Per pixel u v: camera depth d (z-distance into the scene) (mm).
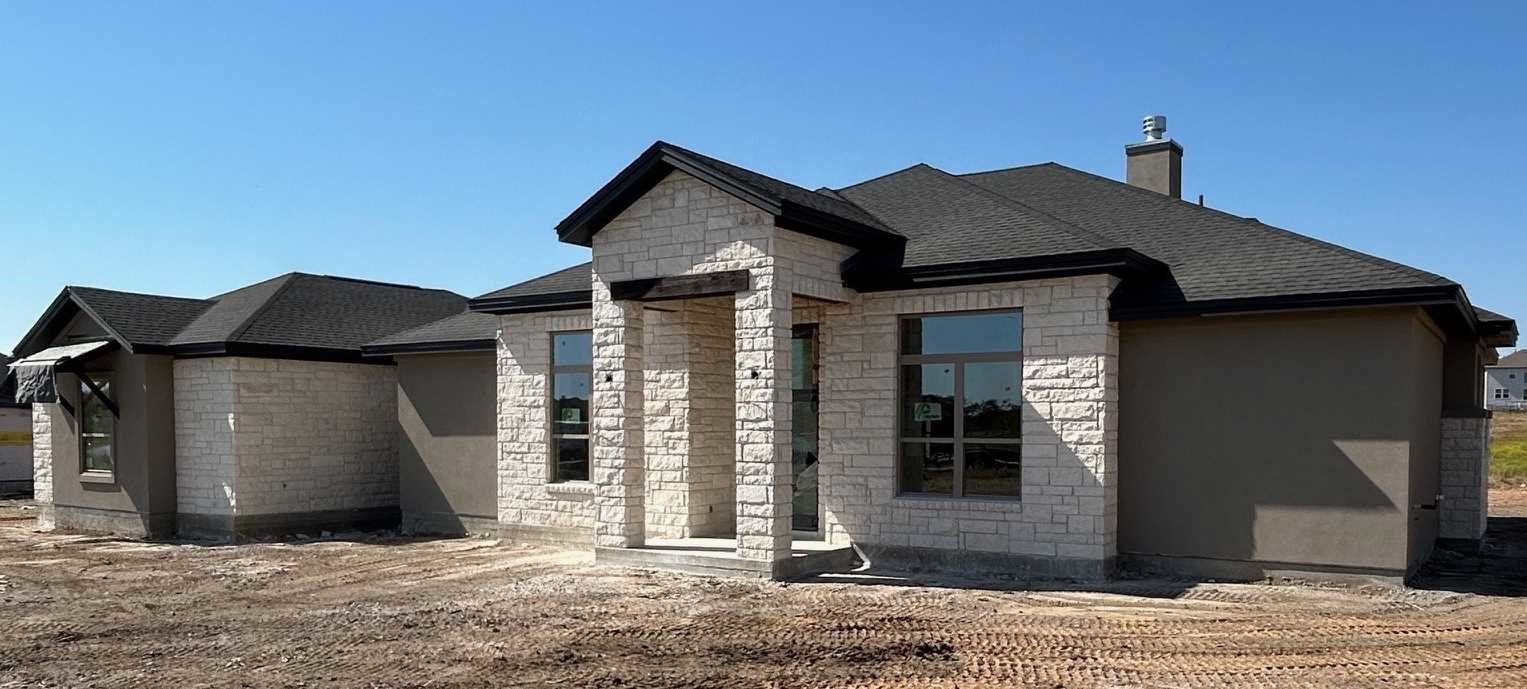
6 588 12688
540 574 13000
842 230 12805
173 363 18547
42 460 20281
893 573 12617
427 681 8023
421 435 18125
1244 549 11523
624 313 13391
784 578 12109
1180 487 11867
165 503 18344
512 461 16719
